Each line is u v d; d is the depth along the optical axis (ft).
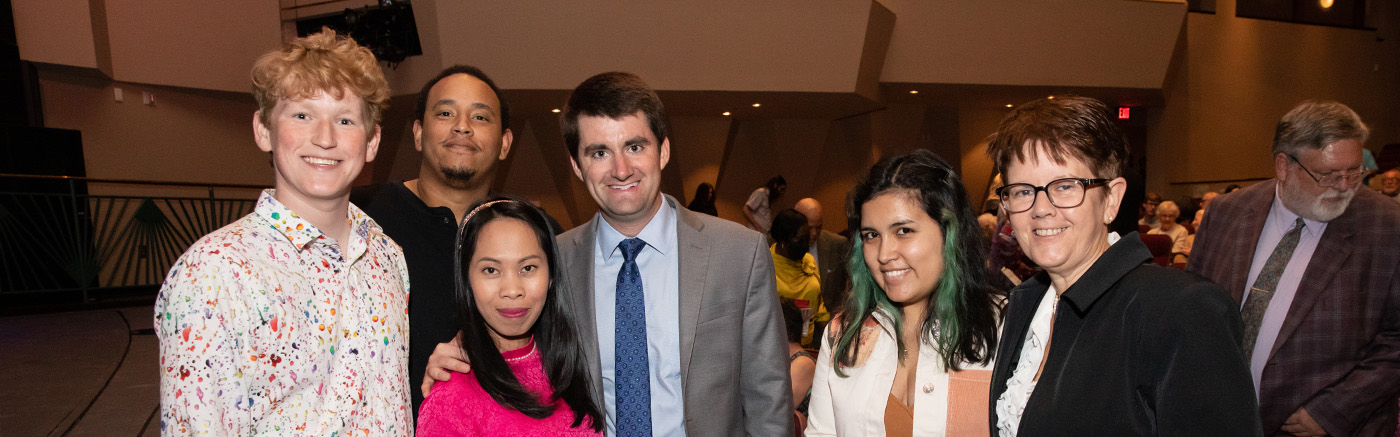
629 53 23.97
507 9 23.04
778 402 5.12
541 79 24.18
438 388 4.47
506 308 4.49
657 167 4.95
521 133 32.45
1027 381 3.83
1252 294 6.18
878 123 31.76
